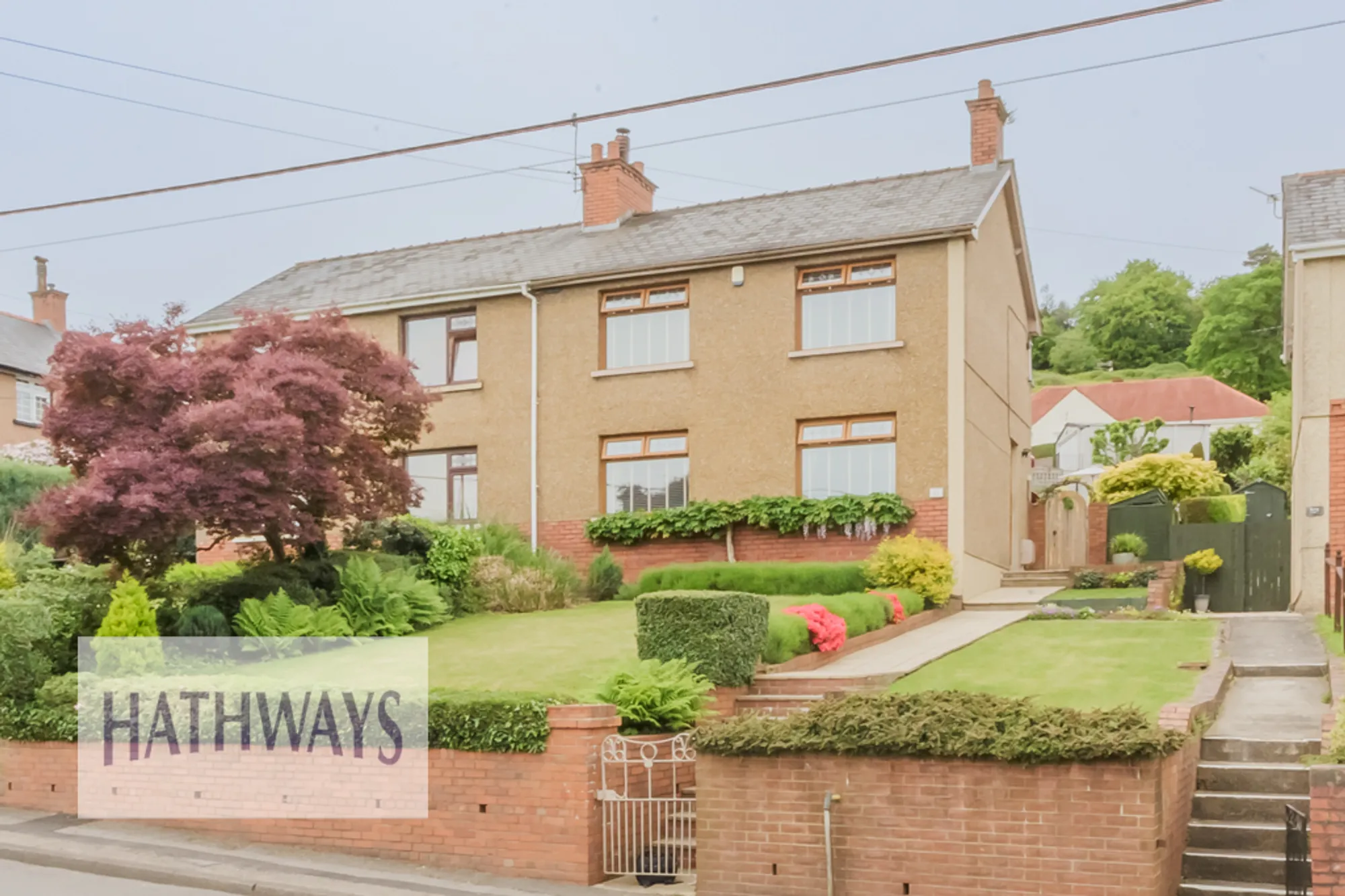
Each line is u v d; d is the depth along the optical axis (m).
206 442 15.91
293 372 16.81
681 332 24.23
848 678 14.07
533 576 21.03
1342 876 7.97
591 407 24.69
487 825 11.48
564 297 25.11
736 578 21.30
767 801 10.15
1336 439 18.53
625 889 10.89
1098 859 9.03
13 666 14.06
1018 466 27.23
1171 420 59.56
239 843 12.48
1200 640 16.27
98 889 11.16
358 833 12.02
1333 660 14.27
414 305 26.28
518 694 11.93
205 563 26.05
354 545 20.52
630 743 11.55
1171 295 85.62
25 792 13.90
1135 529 25.94
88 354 16.23
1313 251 20.06
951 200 23.69
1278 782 10.69
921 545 20.94
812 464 22.97
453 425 25.88
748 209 26.33
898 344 22.30
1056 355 88.00
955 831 9.49
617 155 27.66
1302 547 20.42
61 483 24.89
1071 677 14.19
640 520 23.73
